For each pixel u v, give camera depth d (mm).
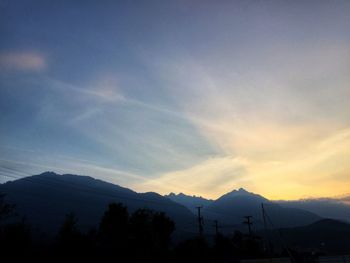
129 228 59438
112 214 60875
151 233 61062
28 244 46594
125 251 55875
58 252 48719
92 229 58812
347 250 117500
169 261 63438
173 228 67875
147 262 57688
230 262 74938
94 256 52281
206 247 74625
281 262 70125
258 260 71812
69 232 53281
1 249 43062
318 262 73312
